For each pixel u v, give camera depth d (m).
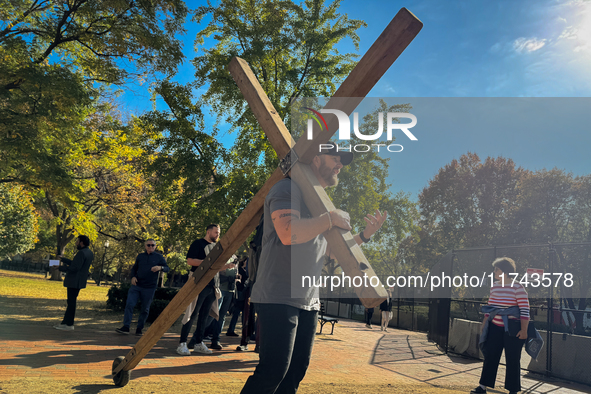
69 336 6.81
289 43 15.34
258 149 14.70
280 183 1.73
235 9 15.71
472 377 5.86
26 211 34.12
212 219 14.16
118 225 30.77
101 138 22.69
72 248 42.72
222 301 7.03
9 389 3.32
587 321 6.85
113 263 51.19
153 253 8.14
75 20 15.54
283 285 1.84
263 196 2.05
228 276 7.05
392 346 8.73
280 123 2.02
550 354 6.70
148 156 15.96
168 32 15.40
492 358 4.80
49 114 13.23
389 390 4.54
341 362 6.56
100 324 9.02
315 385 4.57
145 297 7.93
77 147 18.84
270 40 15.54
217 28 16.08
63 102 13.33
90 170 25.08
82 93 13.86
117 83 15.79
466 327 7.89
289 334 1.81
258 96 2.12
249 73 2.25
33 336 6.45
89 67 15.98
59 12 14.75
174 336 8.15
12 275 42.56
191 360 5.58
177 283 43.03
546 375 6.67
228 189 14.37
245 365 5.51
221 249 2.40
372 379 5.27
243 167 14.74
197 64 15.55
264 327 1.83
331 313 11.07
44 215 35.25
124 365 3.52
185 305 2.82
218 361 5.67
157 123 14.80
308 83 15.48
